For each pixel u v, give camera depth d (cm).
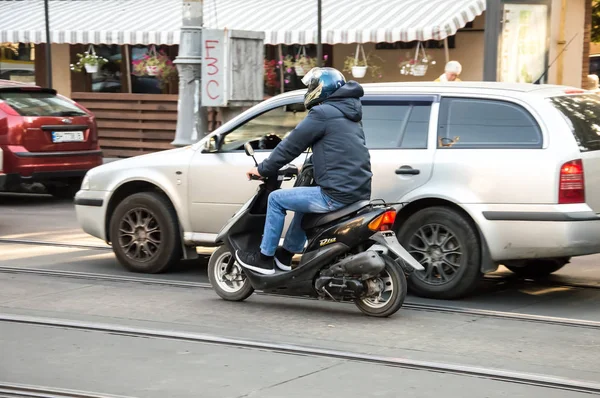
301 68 2019
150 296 955
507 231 902
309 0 2030
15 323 835
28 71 2505
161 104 2158
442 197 926
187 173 1041
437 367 699
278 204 860
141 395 631
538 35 1917
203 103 1438
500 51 1806
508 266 1072
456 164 926
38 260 1159
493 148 916
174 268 1114
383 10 1853
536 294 981
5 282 1019
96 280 1036
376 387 651
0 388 647
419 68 1928
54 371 688
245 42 1445
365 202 854
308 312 888
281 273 871
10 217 1548
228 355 734
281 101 1023
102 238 1115
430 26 1711
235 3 2095
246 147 877
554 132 896
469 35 2006
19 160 1605
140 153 2198
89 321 841
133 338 785
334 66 2164
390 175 953
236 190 1016
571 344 775
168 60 2197
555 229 883
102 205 1104
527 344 773
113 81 2400
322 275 858
